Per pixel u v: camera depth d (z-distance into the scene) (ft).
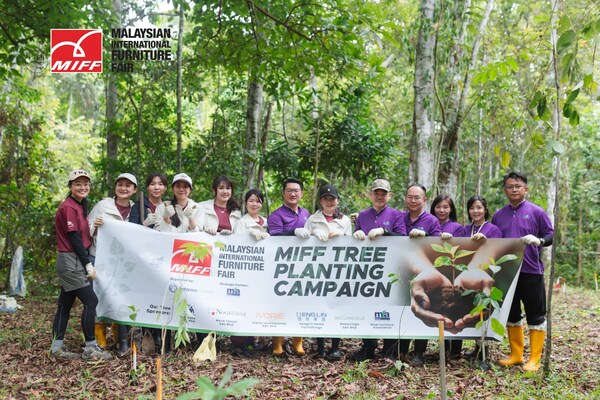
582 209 62.90
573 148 59.93
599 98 14.14
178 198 19.98
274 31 27.55
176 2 31.81
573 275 60.59
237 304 19.10
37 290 36.78
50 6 27.91
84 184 18.75
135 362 16.78
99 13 32.27
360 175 37.96
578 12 22.98
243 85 44.83
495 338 18.53
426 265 18.97
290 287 19.27
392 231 19.60
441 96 36.70
